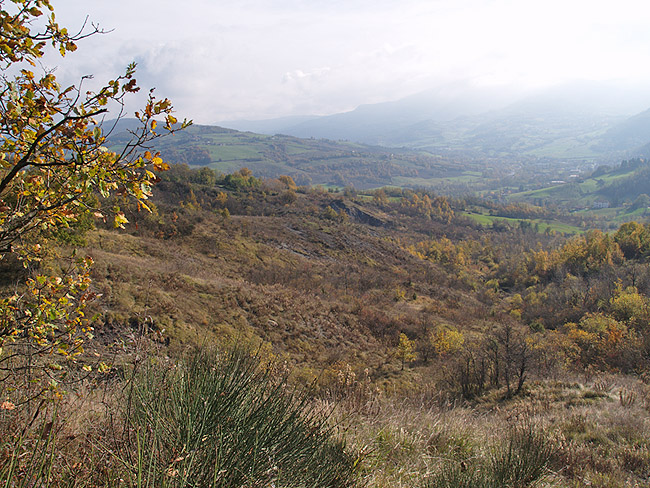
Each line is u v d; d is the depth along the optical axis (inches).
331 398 177.3
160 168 80.5
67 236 479.2
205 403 73.8
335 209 4923.7
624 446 208.2
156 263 1111.0
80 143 75.2
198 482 63.2
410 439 158.7
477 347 825.5
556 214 6599.4
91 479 60.4
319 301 1347.2
